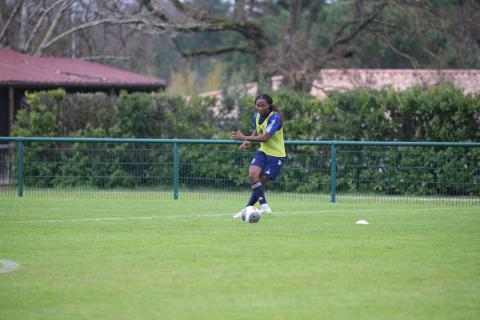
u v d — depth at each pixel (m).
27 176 65.25
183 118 72.69
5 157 76.06
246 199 58.75
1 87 80.75
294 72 95.75
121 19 103.81
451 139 67.81
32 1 112.06
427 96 68.00
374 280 28.25
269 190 64.00
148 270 29.98
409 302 25.08
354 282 27.94
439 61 106.38
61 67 94.75
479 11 104.19
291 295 25.97
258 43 114.62
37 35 114.38
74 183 65.38
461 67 125.88
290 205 54.88
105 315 23.44
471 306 24.62
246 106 71.81
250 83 79.81
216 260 32.06
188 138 72.44
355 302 25.05
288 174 63.50
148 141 58.22
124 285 27.41
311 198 60.22
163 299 25.41
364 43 125.44
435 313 23.77
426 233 40.19
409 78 119.94
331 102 70.12
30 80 81.69
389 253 33.91
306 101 70.44
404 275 29.16
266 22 130.12
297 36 101.75
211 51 116.75
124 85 92.50
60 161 66.88
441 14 102.06
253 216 43.47
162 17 104.50
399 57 136.75
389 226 42.94
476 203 57.09
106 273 29.45
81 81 86.88
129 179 64.75
